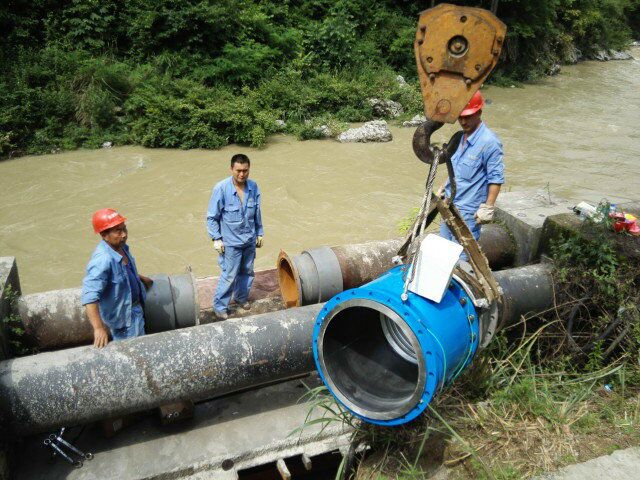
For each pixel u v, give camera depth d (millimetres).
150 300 4688
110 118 16172
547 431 3422
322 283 5309
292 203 12016
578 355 4320
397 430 3555
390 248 5707
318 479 4488
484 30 2557
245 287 5773
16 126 14984
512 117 20781
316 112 18828
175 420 4113
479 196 4797
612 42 39219
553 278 4695
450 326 2885
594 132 18828
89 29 18078
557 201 6016
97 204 11836
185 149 15766
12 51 17016
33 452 3951
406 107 20016
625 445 3320
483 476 3145
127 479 3727
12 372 3582
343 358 3227
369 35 24562
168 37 18516
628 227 4719
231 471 3873
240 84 18906
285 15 22453
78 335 4555
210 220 5344
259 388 4590
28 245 10023
